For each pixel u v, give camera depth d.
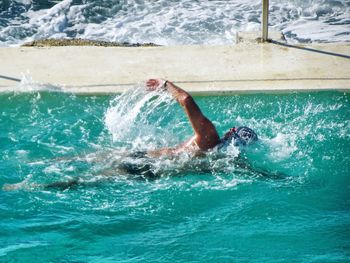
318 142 14.80
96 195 12.56
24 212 11.98
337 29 24.75
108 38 24.86
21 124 15.98
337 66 18.64
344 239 11.17
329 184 13.12
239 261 10.56
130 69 18.69
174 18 26.34
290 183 13.14
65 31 25.66
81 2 27.78
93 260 10.63
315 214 12.03
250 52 19.66
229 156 13.78
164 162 13.60
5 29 25.38
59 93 17.42
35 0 28.56
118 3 27.86
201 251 10.90
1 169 13.64
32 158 14.19
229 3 28.05
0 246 10.93
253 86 17.61
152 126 15.75
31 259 10.61
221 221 11.84
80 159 13.82
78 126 15.82
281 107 16.69
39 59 19.41
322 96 17.19
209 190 12.81
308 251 10.83
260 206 12.30
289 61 19.03
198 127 13.72
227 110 16.62
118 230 11.54
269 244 11.07
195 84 17.73
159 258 10.70
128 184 12.96
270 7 27.36
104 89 17.56
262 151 14.30
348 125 15.63
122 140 15.10
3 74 18.38
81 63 19.11
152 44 21.23
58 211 12.05
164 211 12.12
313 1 27.55
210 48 20.05
